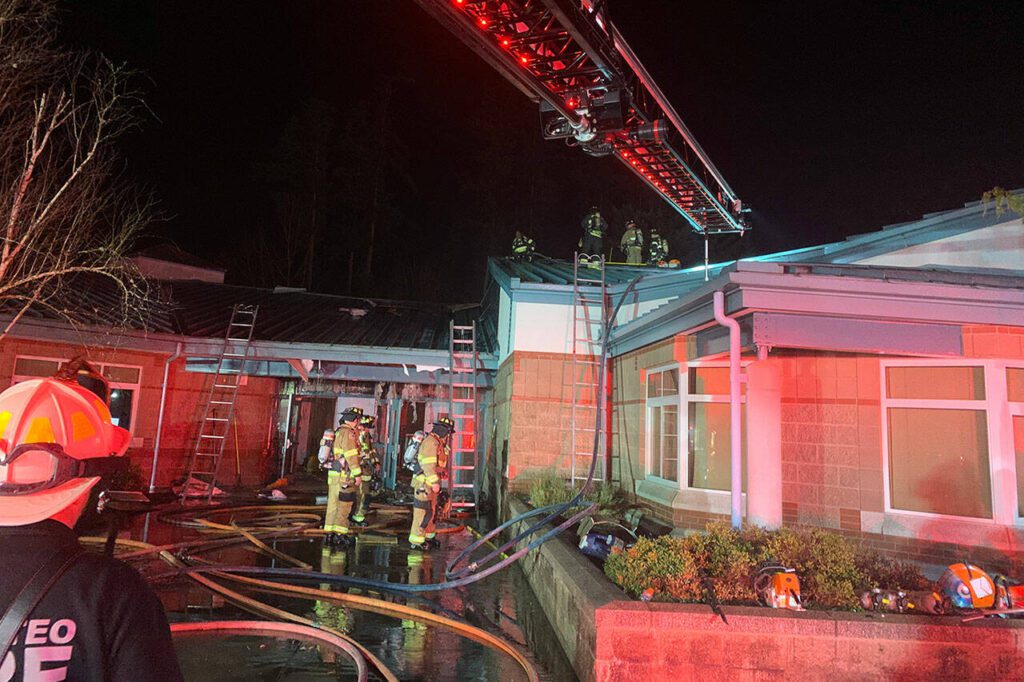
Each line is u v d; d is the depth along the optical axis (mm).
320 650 5258
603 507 8789
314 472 17219
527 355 11312
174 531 9891
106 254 11961
